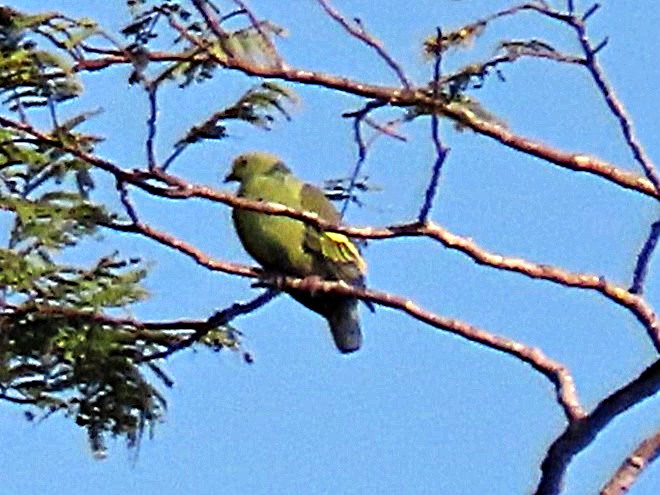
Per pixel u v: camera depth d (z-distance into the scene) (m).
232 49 12.61
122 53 12.70
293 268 15.83
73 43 12.87
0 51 12.99
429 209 12.36
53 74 13.04
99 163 12.70
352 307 15.60
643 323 12.00
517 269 12.30
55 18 13.00
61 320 13.88
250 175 16.22
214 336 14.58
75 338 13.98
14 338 13.89
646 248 12.10
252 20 12.47
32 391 14.26
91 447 14.43
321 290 15.08
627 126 12.25
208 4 12.55
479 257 12.27
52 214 13.31
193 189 12.67
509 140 12.52
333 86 12.48
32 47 13.02
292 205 15.95
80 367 14.16
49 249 13.52
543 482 11.81
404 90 12.18
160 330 14.21
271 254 15.90
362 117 12.31
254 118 13.24
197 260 13.18
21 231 13.36
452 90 12.24
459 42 12.20
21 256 13.46
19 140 13.31
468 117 12.50
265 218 15.85
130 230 13.20
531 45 12.20
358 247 15.84
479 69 12.24
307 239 15.76
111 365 14.20
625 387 11.60
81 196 13.39
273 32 12.63
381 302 12.66
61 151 13.13
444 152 12.05
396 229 12.48
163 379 14.44
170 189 12.66
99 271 13.84
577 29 12.06
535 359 12.02
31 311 13.76
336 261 15.71
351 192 12.97
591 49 12.12
